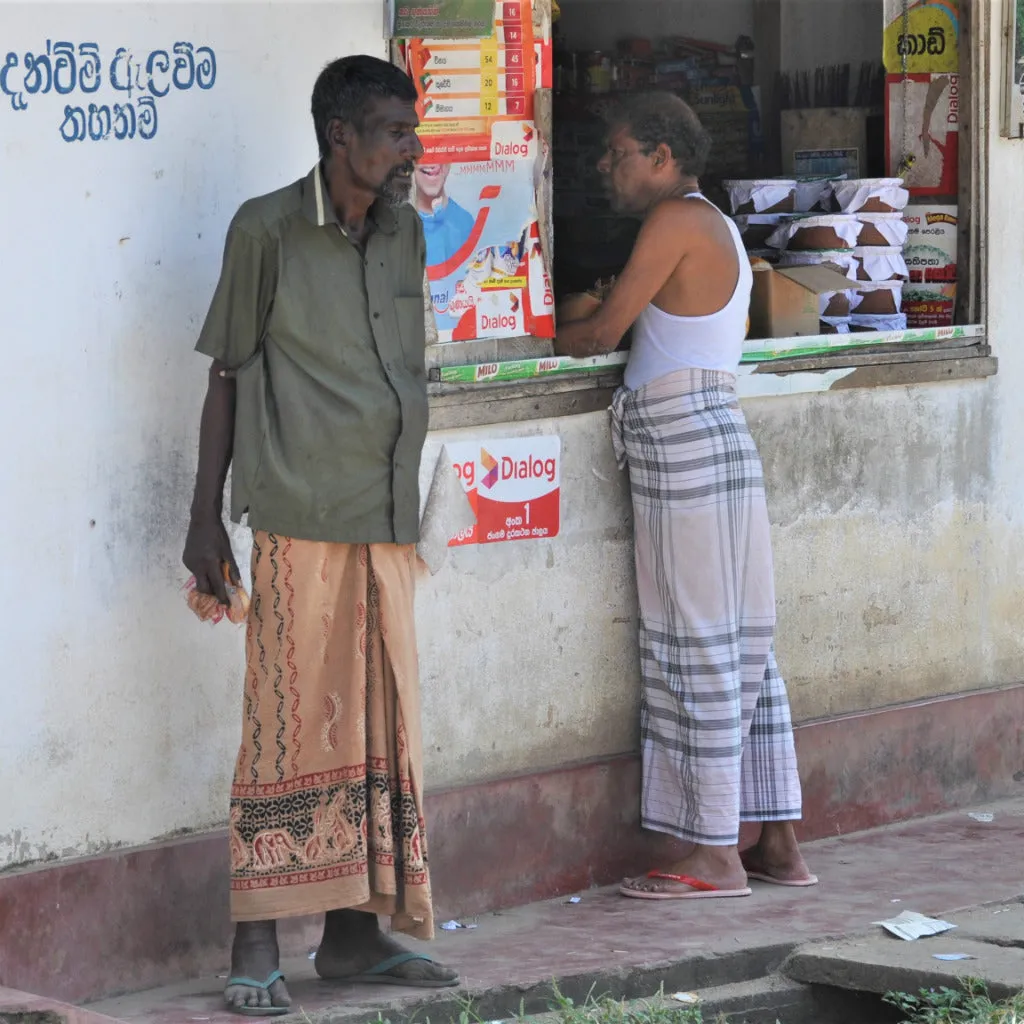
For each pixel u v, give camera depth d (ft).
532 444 34.32
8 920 27.84
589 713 35.78
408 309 28.22
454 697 33.73
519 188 33.68
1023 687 43.01
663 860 36.60
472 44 32.71
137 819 29.60
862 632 40.09
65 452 28.30
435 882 33.30
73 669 28.63
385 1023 27.45
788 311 37.99
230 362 27.45
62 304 28.09
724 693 34.68
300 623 27.48
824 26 43.39
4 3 27.20
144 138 28.81
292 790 27.78
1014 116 40.83
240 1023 27.53
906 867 37.14
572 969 30.45
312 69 30.68
